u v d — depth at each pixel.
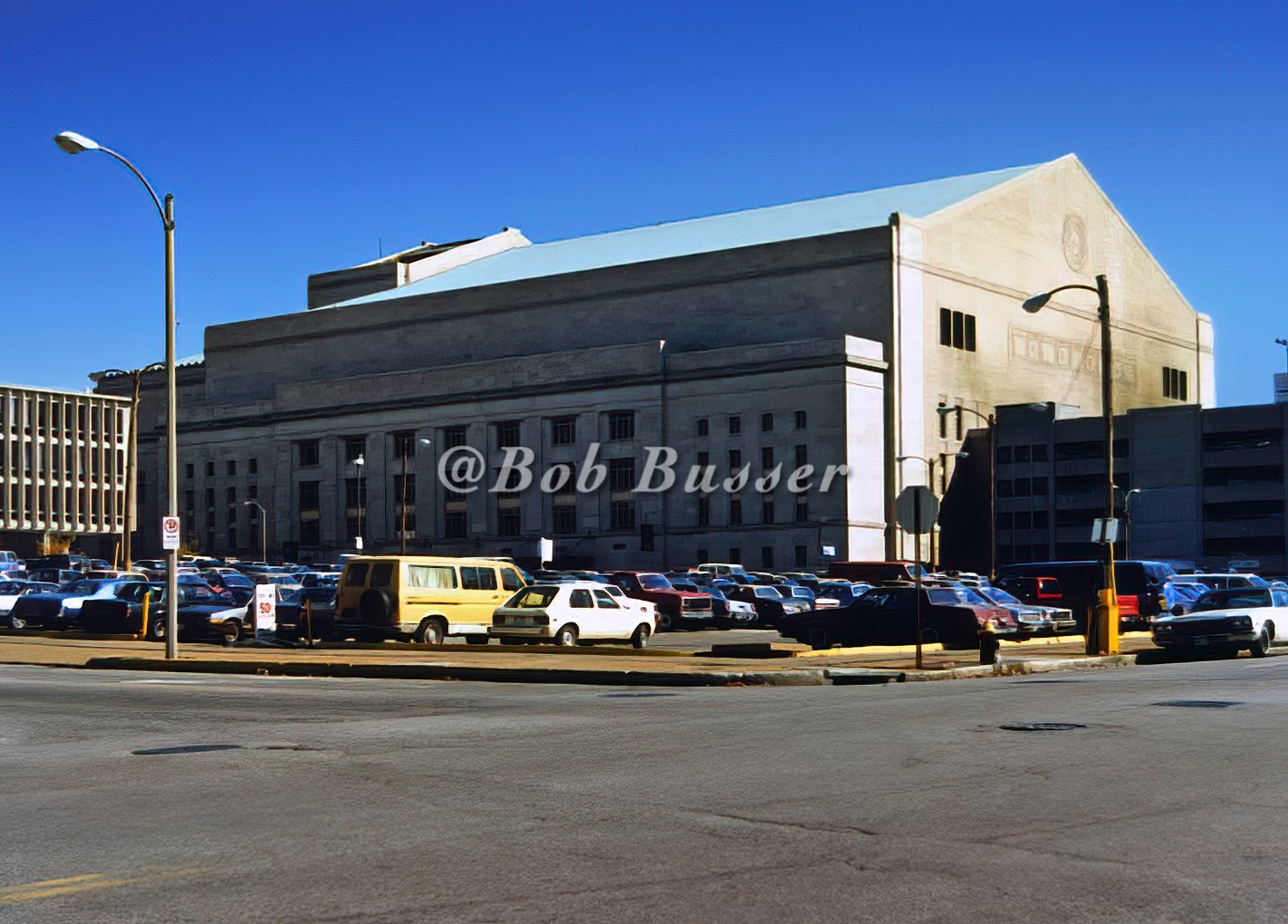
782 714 17.31
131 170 30.78
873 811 10.04
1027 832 9.22
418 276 158.12
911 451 118.44
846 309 119.69
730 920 7.02
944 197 133.25
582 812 10.13
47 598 46.72
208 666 29.02
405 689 23.09
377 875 8.06
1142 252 153.00
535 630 37.88
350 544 136.62
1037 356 135.75
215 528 147.25
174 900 7.51
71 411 160.38
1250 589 36.03
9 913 7.29
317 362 149.38
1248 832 9.20
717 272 126.00
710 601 58.69
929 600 40.22
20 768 13.30
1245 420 117.75
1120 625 48.41
